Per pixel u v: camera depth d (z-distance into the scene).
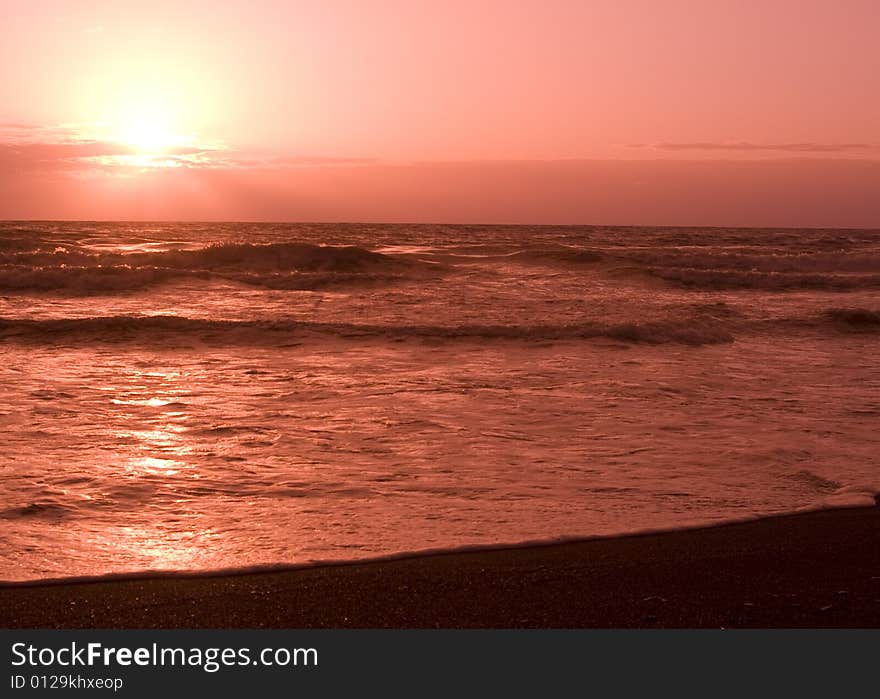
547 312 17.28
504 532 5.25
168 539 5.08
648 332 13.86
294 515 5.55
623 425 8.23
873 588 4.49
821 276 24.95
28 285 20.78
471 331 13.75
